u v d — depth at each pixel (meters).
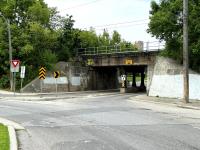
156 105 28.62
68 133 13.85
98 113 21.12
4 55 51.06
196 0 34.22
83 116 19.56
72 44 60.91
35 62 53.06
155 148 10.77
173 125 16.02
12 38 51.22
